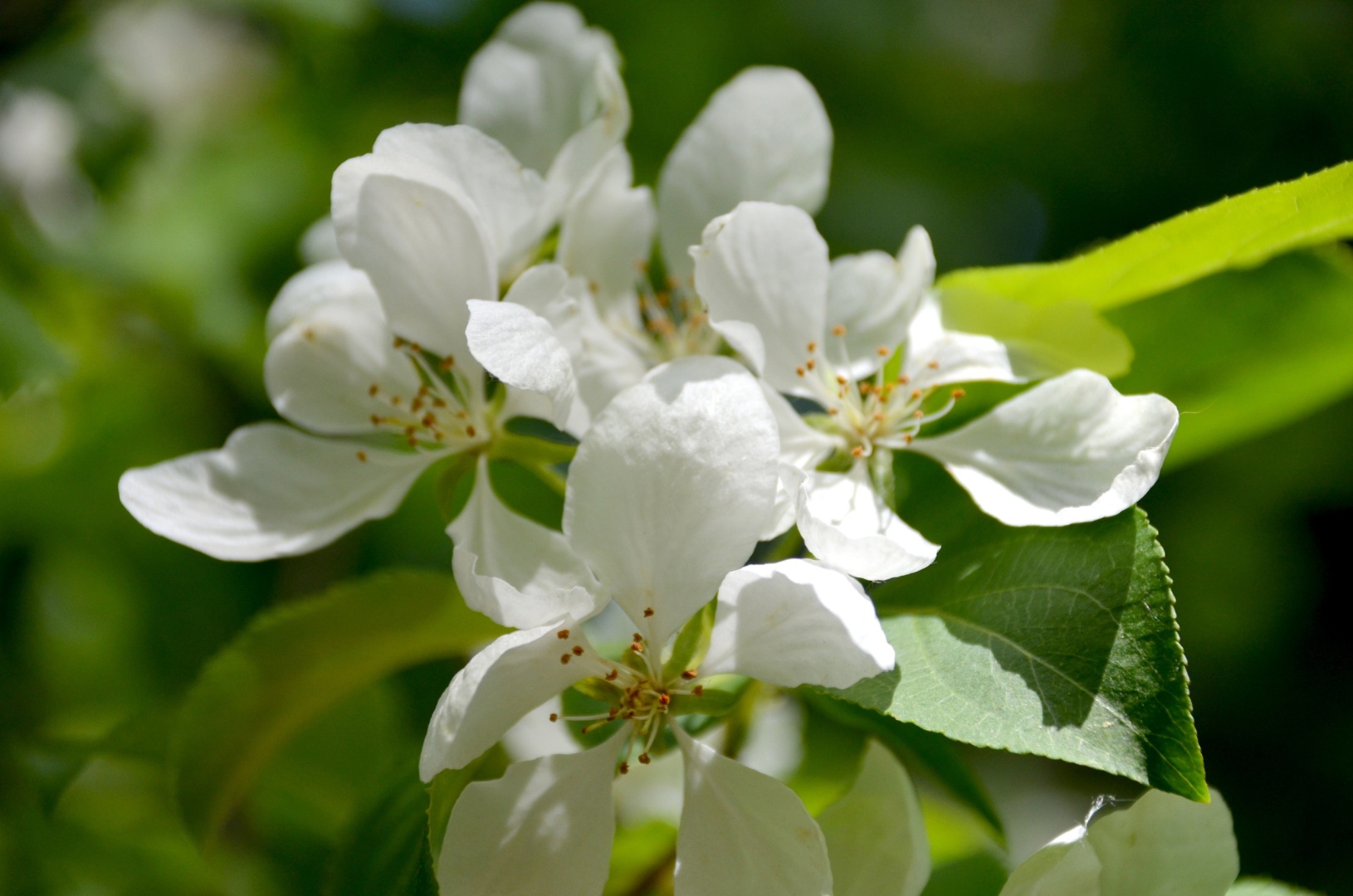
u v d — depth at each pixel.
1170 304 0.26
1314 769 0.37
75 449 0.37
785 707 0.29
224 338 0.37
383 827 0.25
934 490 0.25
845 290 0.26
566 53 0.28
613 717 0.24
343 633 0.26
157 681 0.35
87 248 0.36
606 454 0.24
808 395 0.25
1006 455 0.25
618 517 0.24
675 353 0.27
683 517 0.24
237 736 0.26
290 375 0.26
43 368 0.32
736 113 0.27
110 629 0.36
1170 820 0.24
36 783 0.30
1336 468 0.38
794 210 0.25
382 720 0.30
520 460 0.26
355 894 0.24
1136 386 0.27
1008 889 0.23
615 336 0.26
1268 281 0.26
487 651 0.23
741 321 0.25
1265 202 0.25
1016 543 0.24
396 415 0.26
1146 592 0.23
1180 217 0.25
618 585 0.24
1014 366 0.25
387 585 0.25
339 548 0.35
